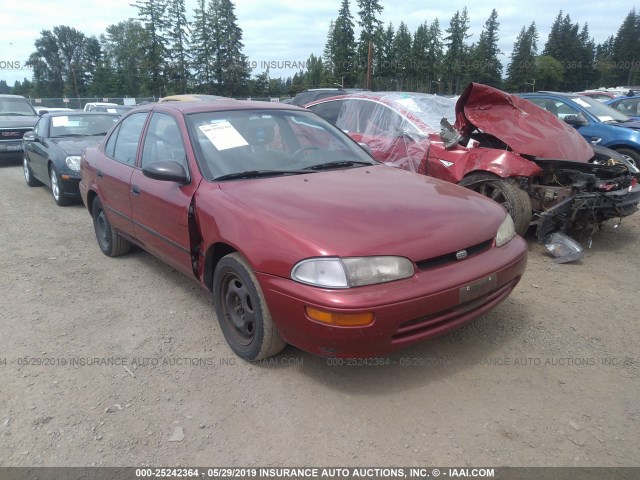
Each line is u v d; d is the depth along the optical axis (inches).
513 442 96.7
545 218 199.8
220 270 126.0
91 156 207.2
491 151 208.7
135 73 2150.6
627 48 3371.1
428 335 107.4
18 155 505.4
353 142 171.3
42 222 272.2
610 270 187.8
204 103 163.3
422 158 227.6
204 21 1819.6
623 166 210.4
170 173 135.0
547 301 159.2
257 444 97.9
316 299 99.0
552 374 118.4
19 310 158.1
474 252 115.4
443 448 95.5
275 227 109.8
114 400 112.1
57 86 2795.3
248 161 143.3
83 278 185.3
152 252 167.3
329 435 99.7
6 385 118.1
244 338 126.3
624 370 120.0
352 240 102.7
